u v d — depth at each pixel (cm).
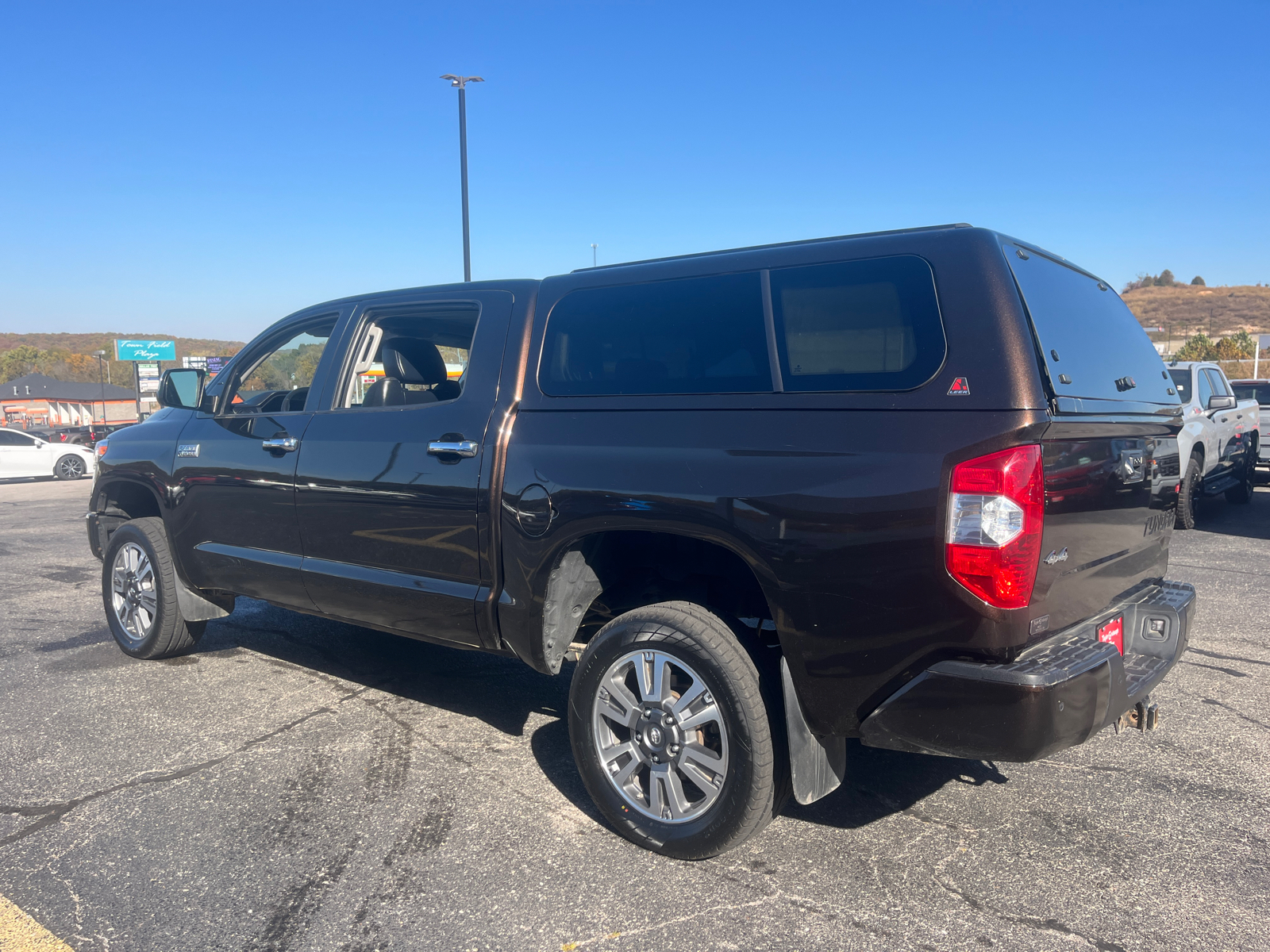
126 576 498
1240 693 438
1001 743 226
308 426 397
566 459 302
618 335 311
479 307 358
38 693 441
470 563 334
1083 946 235
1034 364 233
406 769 350
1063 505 238
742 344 280
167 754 364
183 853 285
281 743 375
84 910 253
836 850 287
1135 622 294
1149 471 297
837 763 276
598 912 251
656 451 281
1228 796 327
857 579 241
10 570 821
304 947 235
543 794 328
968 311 242
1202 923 246
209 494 441
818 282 270
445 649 519
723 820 268
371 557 370
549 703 426
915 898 258
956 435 231
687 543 316
